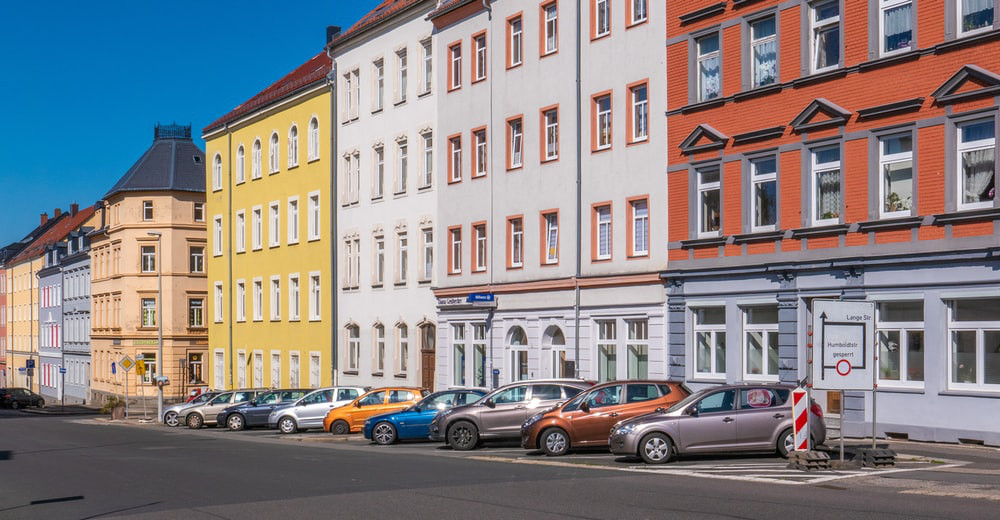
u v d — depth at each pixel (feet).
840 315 66.49
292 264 188.75
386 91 162.71
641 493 56.49
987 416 82.58
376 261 165.17
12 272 400.67
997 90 81.56
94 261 286.66
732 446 74.28
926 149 86.94
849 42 93.20
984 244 82.58
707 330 108.17
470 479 65.31
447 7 145.89
